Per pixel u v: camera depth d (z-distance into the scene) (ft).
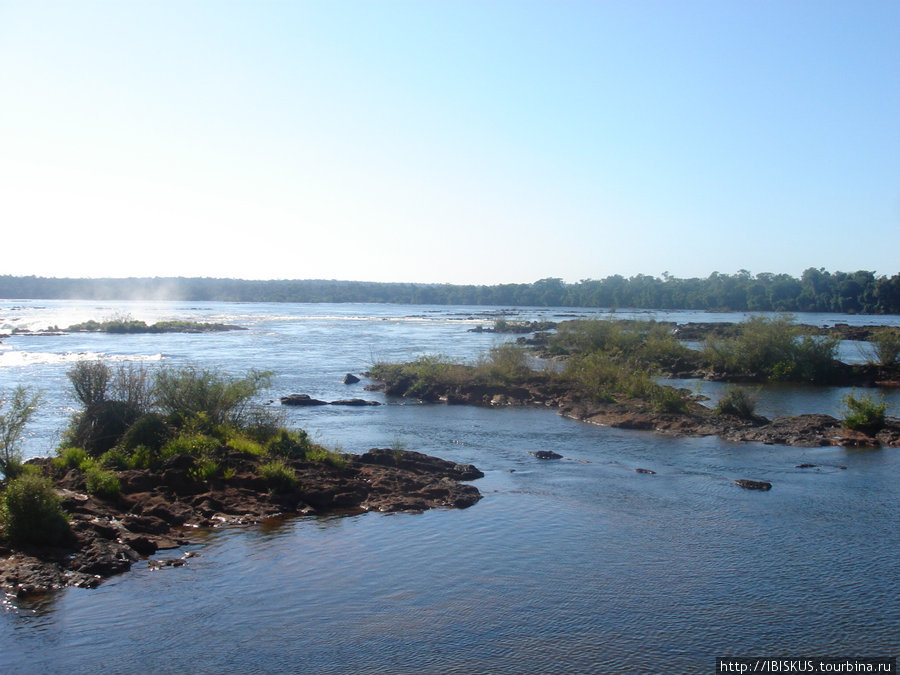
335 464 62.39
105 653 32.17
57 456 61.67
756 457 73.46
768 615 37.40
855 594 39.93
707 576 42.24
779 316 172.24
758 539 48.44
